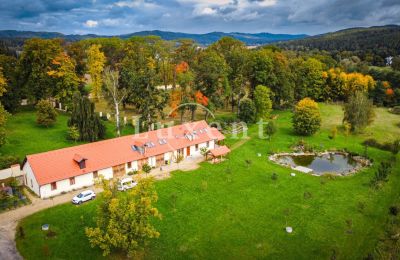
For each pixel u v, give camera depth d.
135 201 38.28
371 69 147.12
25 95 85.56
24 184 55.62
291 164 70.75
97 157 57.47
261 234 44.34
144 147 62.56
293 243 42.78
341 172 67.00
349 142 84.62
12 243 40.00
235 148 76.62
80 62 102.19
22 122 79.06
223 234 43.97
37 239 40.88
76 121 71.50
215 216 48.03
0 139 61.09
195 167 64.75
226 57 110.75
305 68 122.38
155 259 38.78
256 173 63.56
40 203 49.28
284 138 85.50
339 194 56.31
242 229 45.25
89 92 105.00
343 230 45.84
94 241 36.00
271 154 75.56
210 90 93.44
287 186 58.69
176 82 114.00
